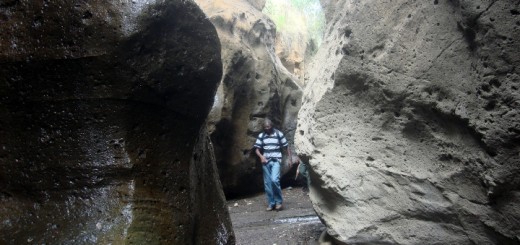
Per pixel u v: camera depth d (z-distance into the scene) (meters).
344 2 5.89
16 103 1.97
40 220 1.96
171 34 2.14
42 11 1.94
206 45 2.31
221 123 9.39
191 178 2.47
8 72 1.92
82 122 2.03
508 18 3.01
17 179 2.00
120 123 2.07
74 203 2.00
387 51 4.15
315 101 5.21
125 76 2.03
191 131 2.43
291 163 9.79
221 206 3.09
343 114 4.73
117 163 2.05
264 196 10.26
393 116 4.20
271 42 12.26
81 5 1.97
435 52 3.71
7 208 1.97
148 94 2.13
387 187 4.26
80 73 1.98
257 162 10.32
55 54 1.93
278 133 8.56
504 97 3.08
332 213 4.86
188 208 2.31
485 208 3.43
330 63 5.27
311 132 4.98
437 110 3.68
